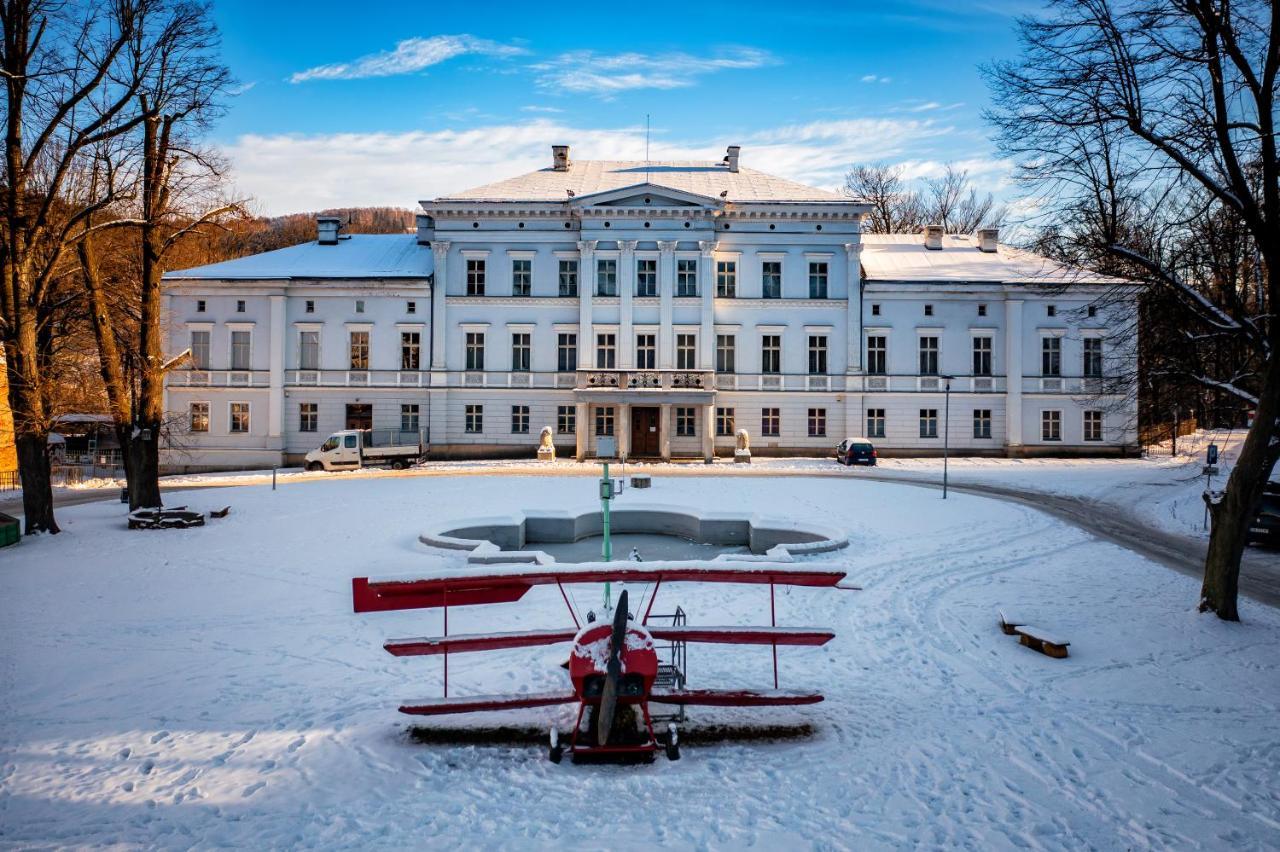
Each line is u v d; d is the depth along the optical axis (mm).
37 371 24625
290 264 52531
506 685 11570
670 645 13453
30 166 23484
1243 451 14898
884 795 8531
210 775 8961
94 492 37438
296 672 12297
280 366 50281
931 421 51031
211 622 15023
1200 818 8102
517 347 51344
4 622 14992
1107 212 16453
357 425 51062
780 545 20625
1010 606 16141
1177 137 14977
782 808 8242
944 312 51188
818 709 10922
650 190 49469
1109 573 19047
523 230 51031
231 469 50250
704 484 34656
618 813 8133
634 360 50500
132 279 37688
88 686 11719
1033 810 8234
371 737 9945
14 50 22844
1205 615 15141
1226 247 16453
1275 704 11148
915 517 26906
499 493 31750
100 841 7621
